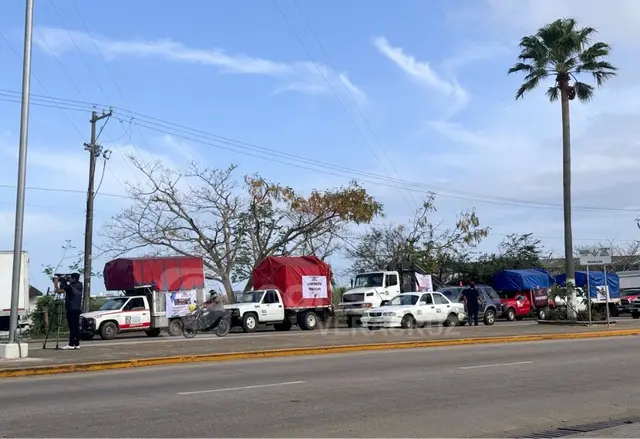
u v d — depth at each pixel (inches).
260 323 1202.6
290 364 649.6
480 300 1328.7
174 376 562.6
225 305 1186.6
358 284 1398.9
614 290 1707.7
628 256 2871.6
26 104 676.1
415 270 1472.7
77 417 383.9
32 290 1599.4
